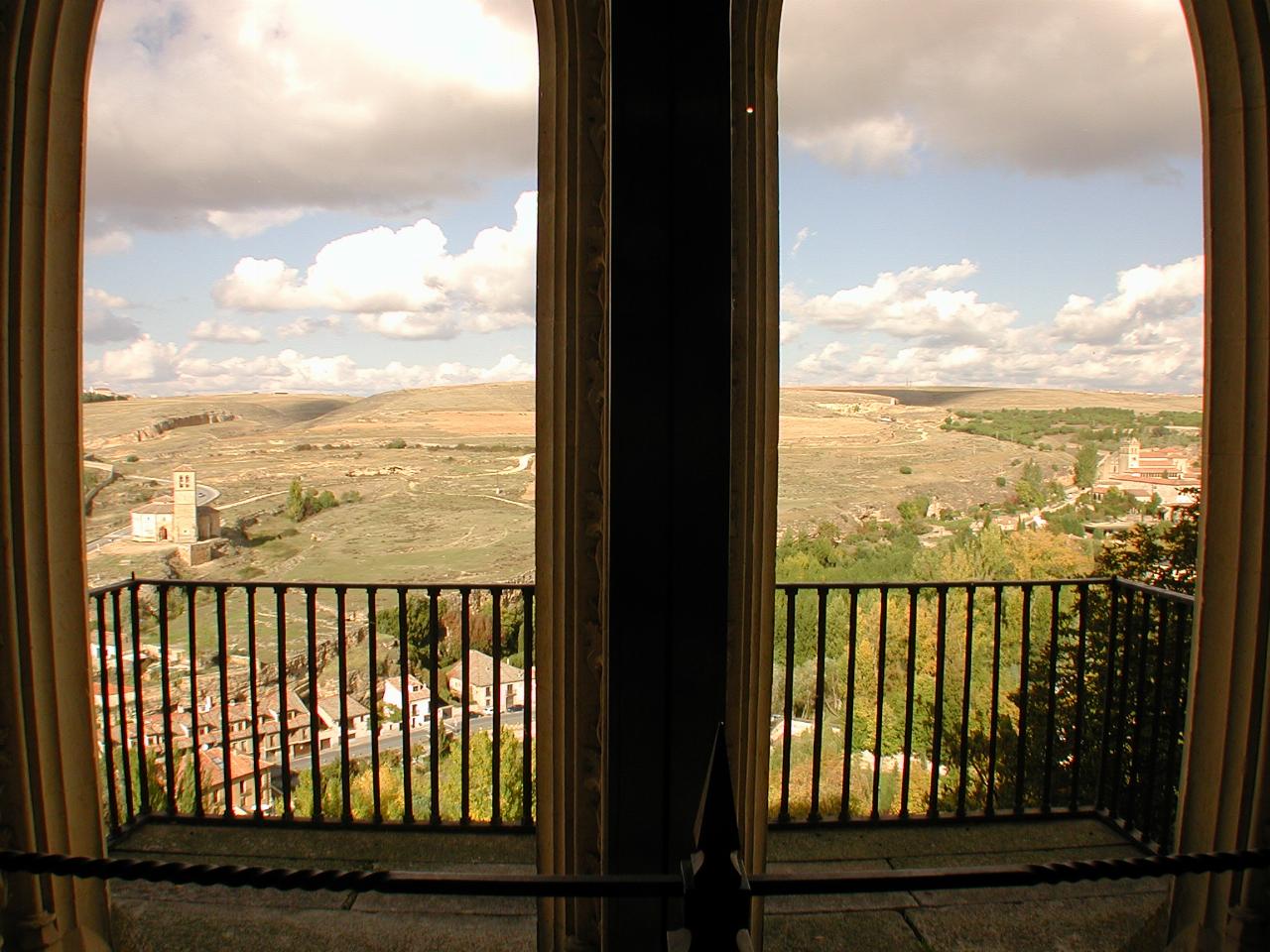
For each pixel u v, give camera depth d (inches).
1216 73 76.9
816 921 88.7
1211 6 75.7
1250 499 77.6
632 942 51.4
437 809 106.2
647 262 42.5
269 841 103.6
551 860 77.0
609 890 34.2
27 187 72.5
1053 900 92.4
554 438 73.0
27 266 72.9
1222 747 80.1
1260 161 75.5
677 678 44.0
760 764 78.6
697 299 42.7
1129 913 90.3
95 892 81.5
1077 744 111.2
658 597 43.6
